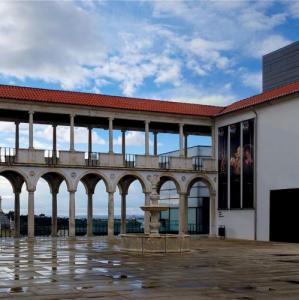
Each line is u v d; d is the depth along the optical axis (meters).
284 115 42.66
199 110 52.28
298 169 40.81
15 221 48.34
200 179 51.88
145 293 14.28
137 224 63.41
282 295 14.11
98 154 47.75
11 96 44.34
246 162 47.12
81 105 46.72
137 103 50.31
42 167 45.50
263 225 44.44
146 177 49.44
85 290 14.75
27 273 18.78
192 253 28.83
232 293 14.39
